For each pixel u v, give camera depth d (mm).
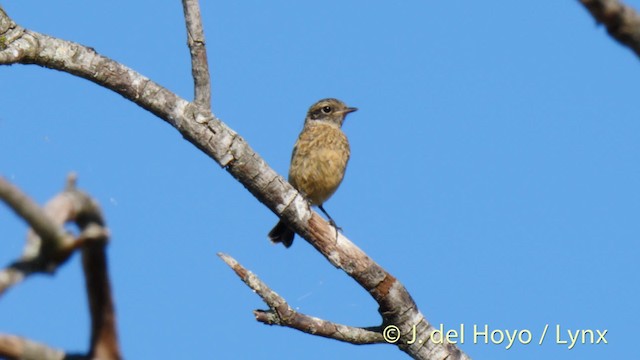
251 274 11164
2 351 4051
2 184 3480
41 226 3555
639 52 4699
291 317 11422
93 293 3936
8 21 11586
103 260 3875
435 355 12406
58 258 3619
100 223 3824
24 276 3578
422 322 12383
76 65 11680
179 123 11547
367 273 12117
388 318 12344
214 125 11562
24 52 11516
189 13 11469
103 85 11711
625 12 4664
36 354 4059
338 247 12094
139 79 11680
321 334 11758
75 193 3787
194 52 11523
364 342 12148
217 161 11648
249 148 11648
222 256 10992
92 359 3945
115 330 3986
